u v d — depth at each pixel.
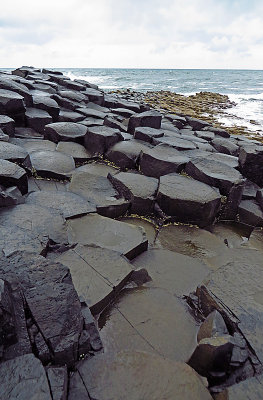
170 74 102.56
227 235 5.75
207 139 11.13
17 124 9.25
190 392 2.34
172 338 3.01
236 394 2.29
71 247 4.04
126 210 5.90
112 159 7.81
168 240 5.24
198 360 2.59
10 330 2.22
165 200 5.80
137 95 28.59
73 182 6.27
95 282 3.48
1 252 3.29
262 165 7.35
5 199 4.64
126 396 2.27
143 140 9.01
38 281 2.70
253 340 2.72
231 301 3.17
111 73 97.00
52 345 2.32
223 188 6.29
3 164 5.27
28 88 12.70
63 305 2.56
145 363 2.53
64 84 16.09
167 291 3.72
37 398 1.95
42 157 7.04
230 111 23.94
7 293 2.37
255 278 3.54
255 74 119.31
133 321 3.19
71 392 2.26
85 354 2.55
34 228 4.24
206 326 2.96
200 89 48.38
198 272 4.23
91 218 5.04
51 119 9.59
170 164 7.03
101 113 11.94
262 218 6.03
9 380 2.04
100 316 3.23
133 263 4.31
